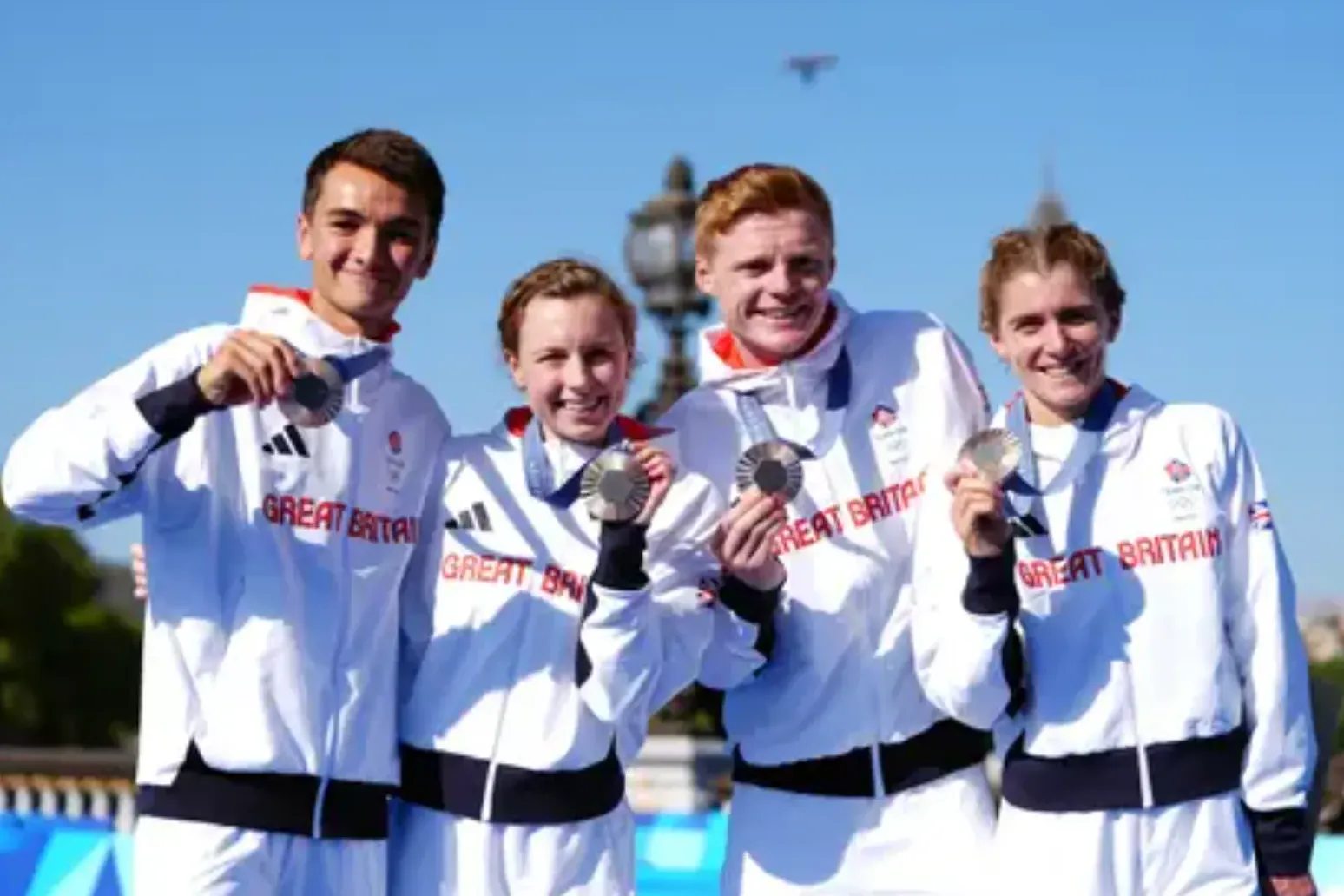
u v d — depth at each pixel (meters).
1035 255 6.63
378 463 6.92
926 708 7.10
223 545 6.64
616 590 6.55
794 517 7.14
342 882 6.64
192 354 6.67
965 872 6.99
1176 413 6.82
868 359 7.34
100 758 20.16
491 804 6.81
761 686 7.18
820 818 7.07
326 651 6.65
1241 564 6.73
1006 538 6.47
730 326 7.16
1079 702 6.64
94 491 6.36
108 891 10.42
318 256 6.89
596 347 6.88
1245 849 6.64
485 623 6.94
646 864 11.10
